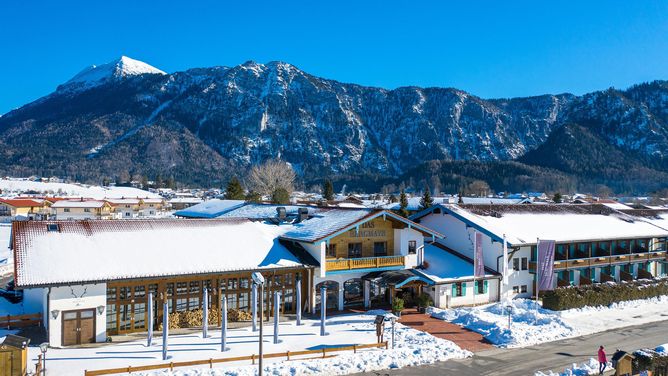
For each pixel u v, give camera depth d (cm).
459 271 4094
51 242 3052
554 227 4794
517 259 4394
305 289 3647
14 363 2219
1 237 7875
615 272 5031
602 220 5309
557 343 3095
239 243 3628
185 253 3334
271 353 2645
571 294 3931
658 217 6100
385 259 3872
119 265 3033
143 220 3650
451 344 2938
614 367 2369
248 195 9950
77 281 2789
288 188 11931
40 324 3148
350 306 3847
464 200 10938
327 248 3747
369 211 3897
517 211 5066
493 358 2780
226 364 2508
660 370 2358
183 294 3253
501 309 3809
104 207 12331
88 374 2264
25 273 2739
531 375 2516
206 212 6606
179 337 2975
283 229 4128
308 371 2475
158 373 2345
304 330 3175
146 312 3134
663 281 4597
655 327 3494
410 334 3150
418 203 10638
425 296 3781
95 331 2866
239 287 3441
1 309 3544
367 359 2641
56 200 13088
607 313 3891
